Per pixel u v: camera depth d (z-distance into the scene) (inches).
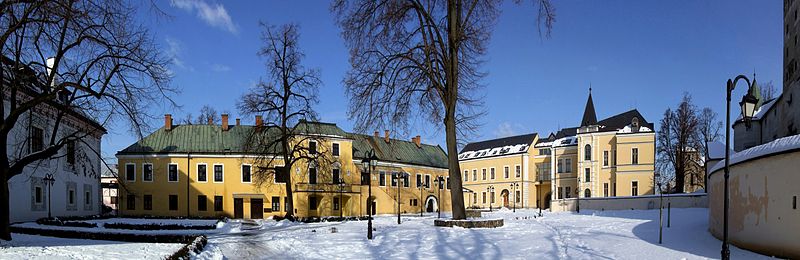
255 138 1849.2
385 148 2677.2
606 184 2773.1
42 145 1430.9
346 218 1678.2
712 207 857.5
